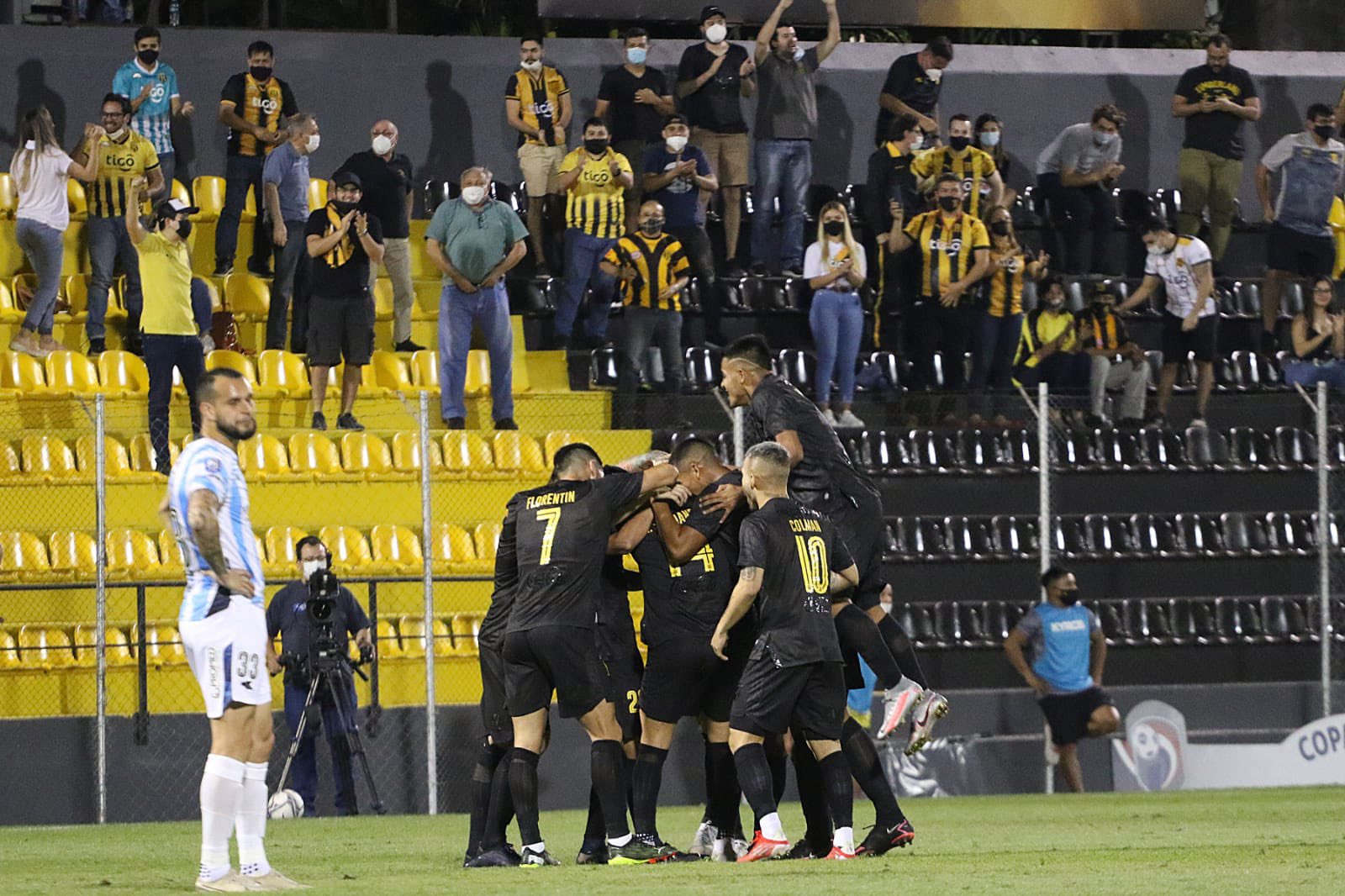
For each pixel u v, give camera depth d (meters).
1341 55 83.81
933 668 58.88
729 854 30.16
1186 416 68.19
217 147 72.50
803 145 69.81
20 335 60.78
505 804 28.75
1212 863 26.30
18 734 48.69
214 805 23.59
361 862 30.73
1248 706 58.19
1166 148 80.75
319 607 46.69
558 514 28.17
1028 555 61.34
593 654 28.22
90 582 53.00
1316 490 65.25
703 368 66.50
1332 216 77.50
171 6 74.38
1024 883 22.75
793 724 28.16
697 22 76.25
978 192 66.75
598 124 64.94
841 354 62.66
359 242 59.41
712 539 29.83
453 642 55.97
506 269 60.53
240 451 59.00
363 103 73.62
